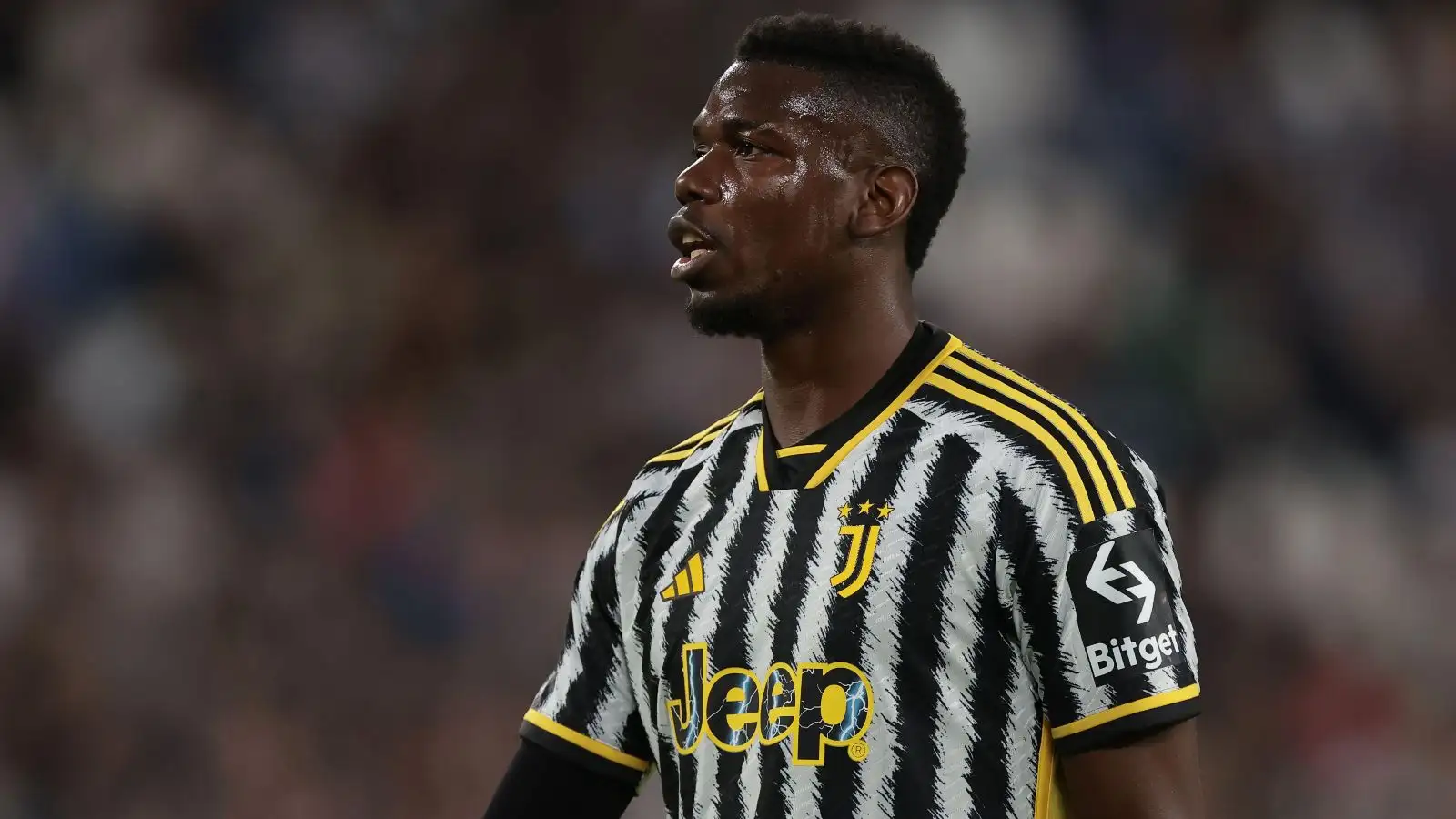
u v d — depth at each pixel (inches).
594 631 328.2
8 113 1364.4
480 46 1507.1
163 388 1250.6
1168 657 275.3
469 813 1087.6
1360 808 1195.3
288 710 1105.4
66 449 1203.2
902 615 284.7
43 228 1295.5
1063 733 277.7
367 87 1469.0
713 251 311.4
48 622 1103.0
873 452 299.7
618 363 1346.0
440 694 1132.5
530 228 1438.2
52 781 1052.5
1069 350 1370.6
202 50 1433.3
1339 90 1632.6
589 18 1526.8
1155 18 1579.7
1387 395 1485.0
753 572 299.4
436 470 1249.4
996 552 282.4
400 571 1181.7
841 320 311.7
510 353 1355.8
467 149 1461.6
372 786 1083.9
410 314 1355.8
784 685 289.4
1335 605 1307.8
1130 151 1504.7
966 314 1357.0
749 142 313.0
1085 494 280.8
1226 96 1577.3
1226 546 1314.0
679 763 304.8
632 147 1488.7
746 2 1560.0
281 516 1202.0
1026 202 1421.0
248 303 1318.9
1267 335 1465.3
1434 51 1697.8
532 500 1258.0
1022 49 1489.9
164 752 1073.5
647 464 332.8
